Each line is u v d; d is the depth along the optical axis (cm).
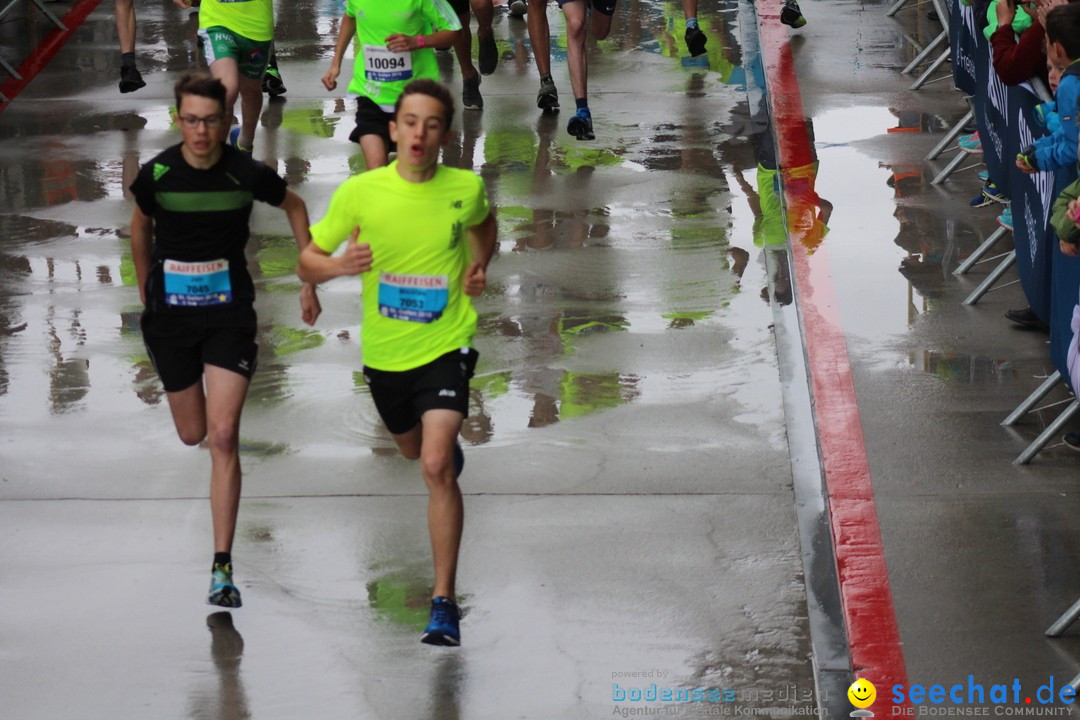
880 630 1162
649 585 1237
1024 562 1247
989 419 1502
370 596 1233
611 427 1517
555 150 2425
